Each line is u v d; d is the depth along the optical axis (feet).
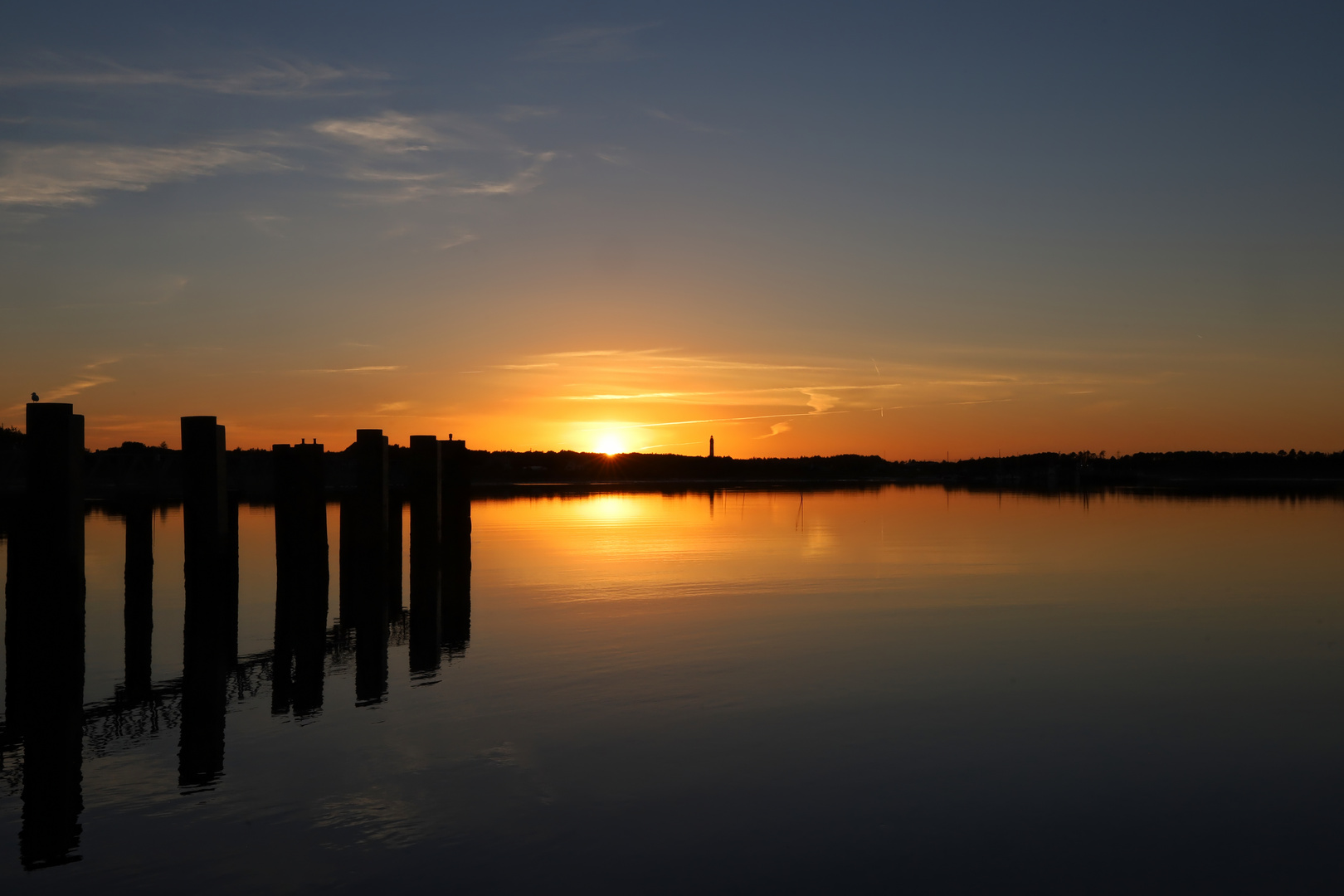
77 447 51.26
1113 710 46.47
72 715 46.57
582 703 47.52
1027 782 36.96
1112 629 66.03
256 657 59.00
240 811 34.50
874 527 157.99
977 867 30.14
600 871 29.81
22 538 50.21
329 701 48.19
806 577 92.32
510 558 109.09
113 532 126.52
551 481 435.53
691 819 33.55
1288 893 28.86
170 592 82.23
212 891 28.91
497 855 30.96
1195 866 30.35
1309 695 49.34
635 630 65.46
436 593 80.33
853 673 53.42
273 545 116.06
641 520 173.78
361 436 76.54
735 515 190.90
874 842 31.81
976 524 164.35
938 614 71.77
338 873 29.81
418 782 36.96
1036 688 50.47
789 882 29.19
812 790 36.17
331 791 36.17
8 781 37.52
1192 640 62.39
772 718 44.86
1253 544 125.90
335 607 76.33
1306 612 72.79
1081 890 28.89
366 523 76.02
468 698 48.47
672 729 43.21
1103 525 160.97
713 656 57.36
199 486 63.16
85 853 31.32
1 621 72.02
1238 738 42.47
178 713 46.60
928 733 42.75
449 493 88.84
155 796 35.91
